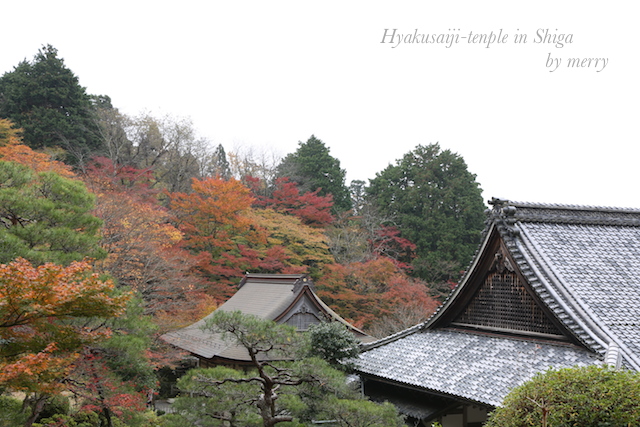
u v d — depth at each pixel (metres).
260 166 48.72
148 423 15.16
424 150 47.97
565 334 11.57
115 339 10.41
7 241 9.73
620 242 14.30
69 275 8.38
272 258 30.61
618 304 11.82
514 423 7.55
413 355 14.34
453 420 13.41
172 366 18.14
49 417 13.66
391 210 45.91
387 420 10.88
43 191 12.00
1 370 7.54
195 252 31.08
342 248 38.12
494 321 13.61
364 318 30.14
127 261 20.00
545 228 13.91
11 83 39.22
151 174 37.06
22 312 8.05
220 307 26.84
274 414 11.84
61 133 35.53
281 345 12.04
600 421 6.77
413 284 31.70
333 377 11.57
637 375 7.14
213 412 11.80
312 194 39.59
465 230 42.56
